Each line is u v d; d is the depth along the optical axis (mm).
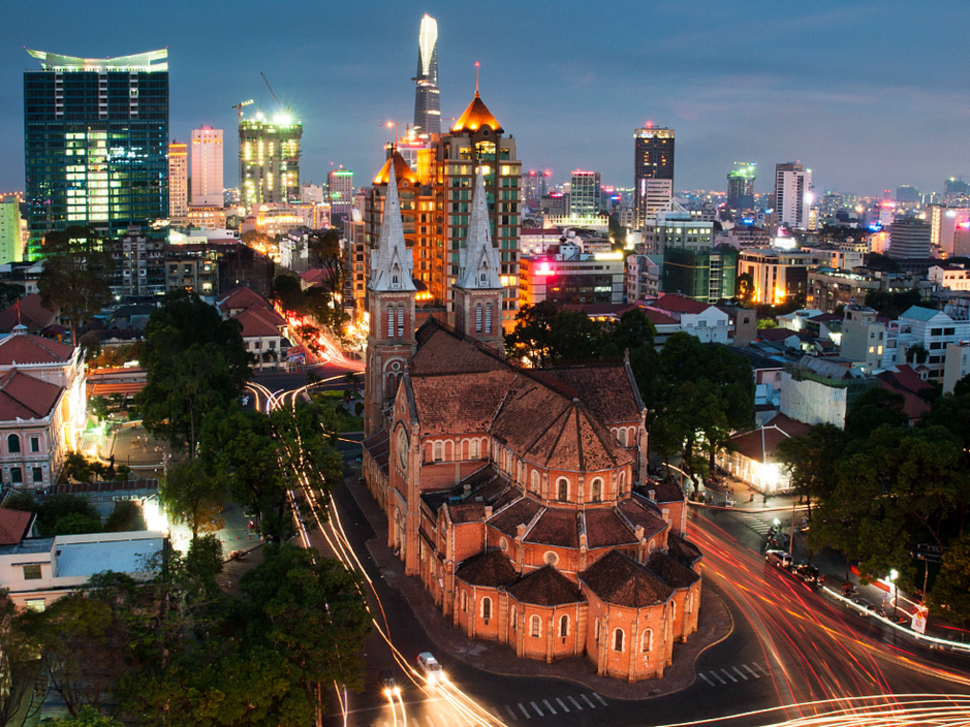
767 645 92000
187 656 74375
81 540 95000
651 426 134000
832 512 105750
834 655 90312
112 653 72688
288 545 87000
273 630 74500
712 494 137250
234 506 131875
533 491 95562
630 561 87562
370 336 147250
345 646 74812
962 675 87125
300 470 112188
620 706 80625
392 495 115125
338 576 82250
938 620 98750
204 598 78875
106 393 186000
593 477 93062
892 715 79438
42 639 69125
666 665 87312
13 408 126750
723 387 144875
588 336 182500
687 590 90875
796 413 155875
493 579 91438
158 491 119000
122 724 65688
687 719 78625
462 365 125812
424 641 92125
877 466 104062
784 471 122812
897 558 97250
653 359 158500
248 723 70250
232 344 185375
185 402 141125
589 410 103812
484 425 108500
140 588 77875
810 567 107812
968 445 116250
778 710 80188
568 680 85000
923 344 199500
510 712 79438
